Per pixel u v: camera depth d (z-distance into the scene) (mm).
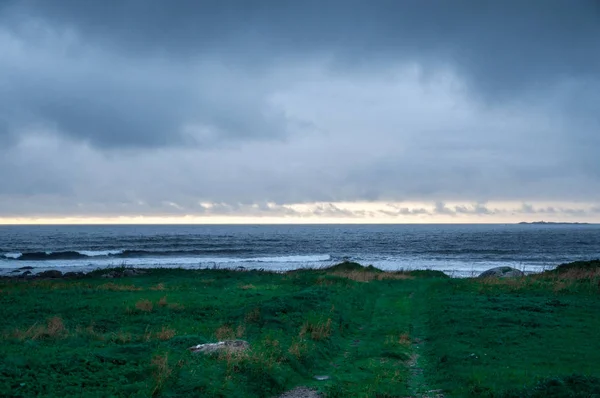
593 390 10867
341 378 13281
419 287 34250
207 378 11383
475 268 62844
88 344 14992
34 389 9953
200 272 43281
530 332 17797
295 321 19234
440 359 14961
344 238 159500
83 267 60906
